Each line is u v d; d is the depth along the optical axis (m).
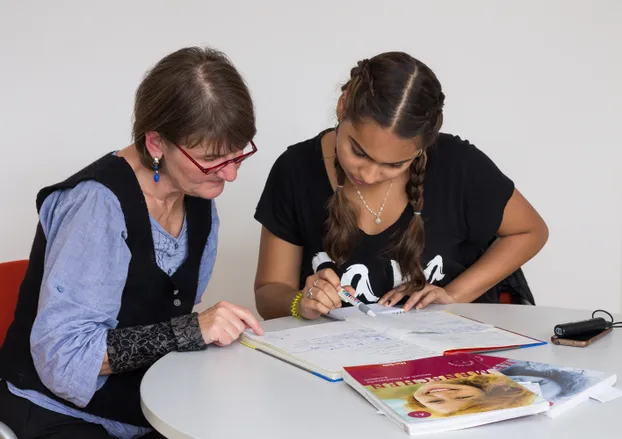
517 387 1.04
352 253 1.81
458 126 3.11
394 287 1.82
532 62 3.11
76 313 1.28
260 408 1.04
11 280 1.57
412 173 1.76
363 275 1.81
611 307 3.29
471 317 1.60
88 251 1.29
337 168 1.78
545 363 1.24
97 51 2.79
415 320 1.52
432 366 1.16
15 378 1.35
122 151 1.44
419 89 1.45
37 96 2.76
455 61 3.07
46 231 1.37
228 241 3.03
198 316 1.35
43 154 2.79
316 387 1.13
